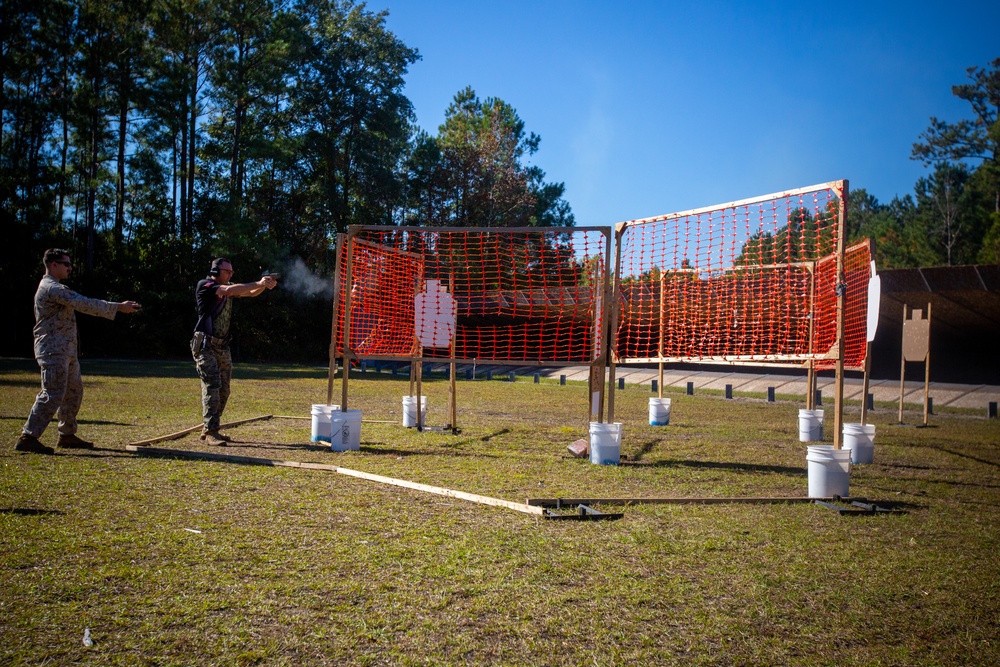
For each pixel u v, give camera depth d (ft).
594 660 9.14
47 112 107.45
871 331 27.53
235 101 122.72
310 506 16.31
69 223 119.75
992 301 61.11
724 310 38.32
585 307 38.09
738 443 30.07
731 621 10.46
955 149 168.66
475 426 34.42
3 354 100.83
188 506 15.94
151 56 114.32
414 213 152.76
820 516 17.03
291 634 9.64
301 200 139.64
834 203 24.29
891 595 11.68
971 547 14.55
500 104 161.58
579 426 35.12
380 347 30.86
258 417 34.27
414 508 16.51
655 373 81.92
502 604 10.87
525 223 151.23
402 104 143.23
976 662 9.37
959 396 54.95
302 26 127.85
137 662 8.74
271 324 125.39
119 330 108.17
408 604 10.76
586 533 14.87
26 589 10.78
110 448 23.34
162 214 122.11
